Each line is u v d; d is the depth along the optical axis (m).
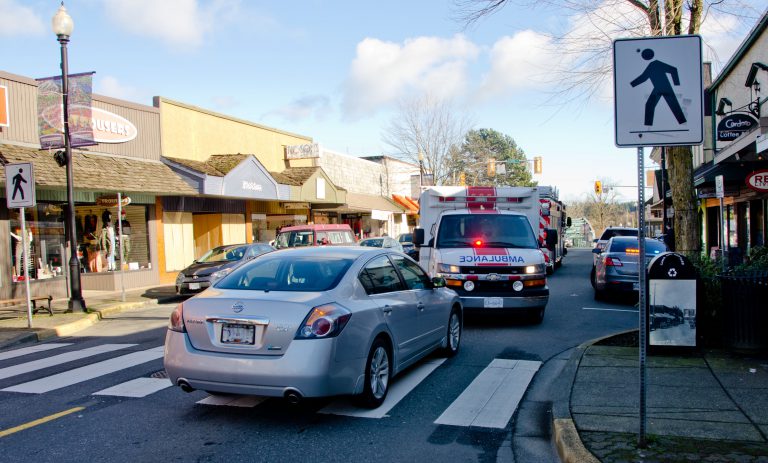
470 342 9.25
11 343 10.50
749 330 7.25
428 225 13.23
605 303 13.82
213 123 23.92
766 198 18.62
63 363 8.57
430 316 7.34
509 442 5.08
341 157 36.84
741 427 4.86
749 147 13.39
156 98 20.91
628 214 101.94
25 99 15.95
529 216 12.99
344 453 4.81
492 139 75.88
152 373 7.62
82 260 18.75
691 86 4.38
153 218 20.47
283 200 25.41
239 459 4.70
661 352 7.50
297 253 6.48
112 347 9.78
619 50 4.45
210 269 16.25
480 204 13.07
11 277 15.62
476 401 6.18
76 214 18.67
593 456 4.32
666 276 7.44
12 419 5.83
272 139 28.22
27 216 16.42
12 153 14.85
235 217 25.03
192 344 5.48
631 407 5.45
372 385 5.88
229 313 5.37
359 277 6.09
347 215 37.72
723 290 7.47
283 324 5.20
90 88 13.66
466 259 10.44
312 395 5.13
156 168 19.81
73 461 4.71
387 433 5.26
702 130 4.37
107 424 5.60
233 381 5.25
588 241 74.31
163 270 20.81
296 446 4.96
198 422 5.61
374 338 5.82
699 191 20.64
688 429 4.84
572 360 7.37
